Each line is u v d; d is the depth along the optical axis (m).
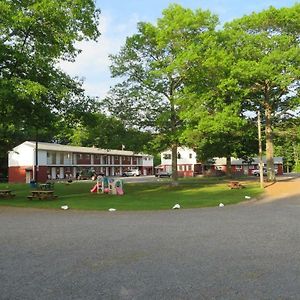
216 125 33.88
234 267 7.60
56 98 26.28
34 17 22.69
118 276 7.04
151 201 23.67
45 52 24.61
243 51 37.84
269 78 36.75
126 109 36.66
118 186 30.70
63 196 28.50
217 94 36.56
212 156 55.34
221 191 31.75
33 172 69.50
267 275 7.04
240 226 13.03
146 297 5.91
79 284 6.59
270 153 42.44
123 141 35.50
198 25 34.41
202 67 33.56
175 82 36.81
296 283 6.55
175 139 35.78
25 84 21.67
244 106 42.25
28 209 19.91
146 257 8.49
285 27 38.41
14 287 6.45
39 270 7.49
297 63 36.44
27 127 27.55
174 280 6.75
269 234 11.34
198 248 9.38
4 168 76.81
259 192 29.94
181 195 28.55
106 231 12.18
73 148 81.50
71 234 11.66
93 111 29.58
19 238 11.00
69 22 24.12
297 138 44.00
